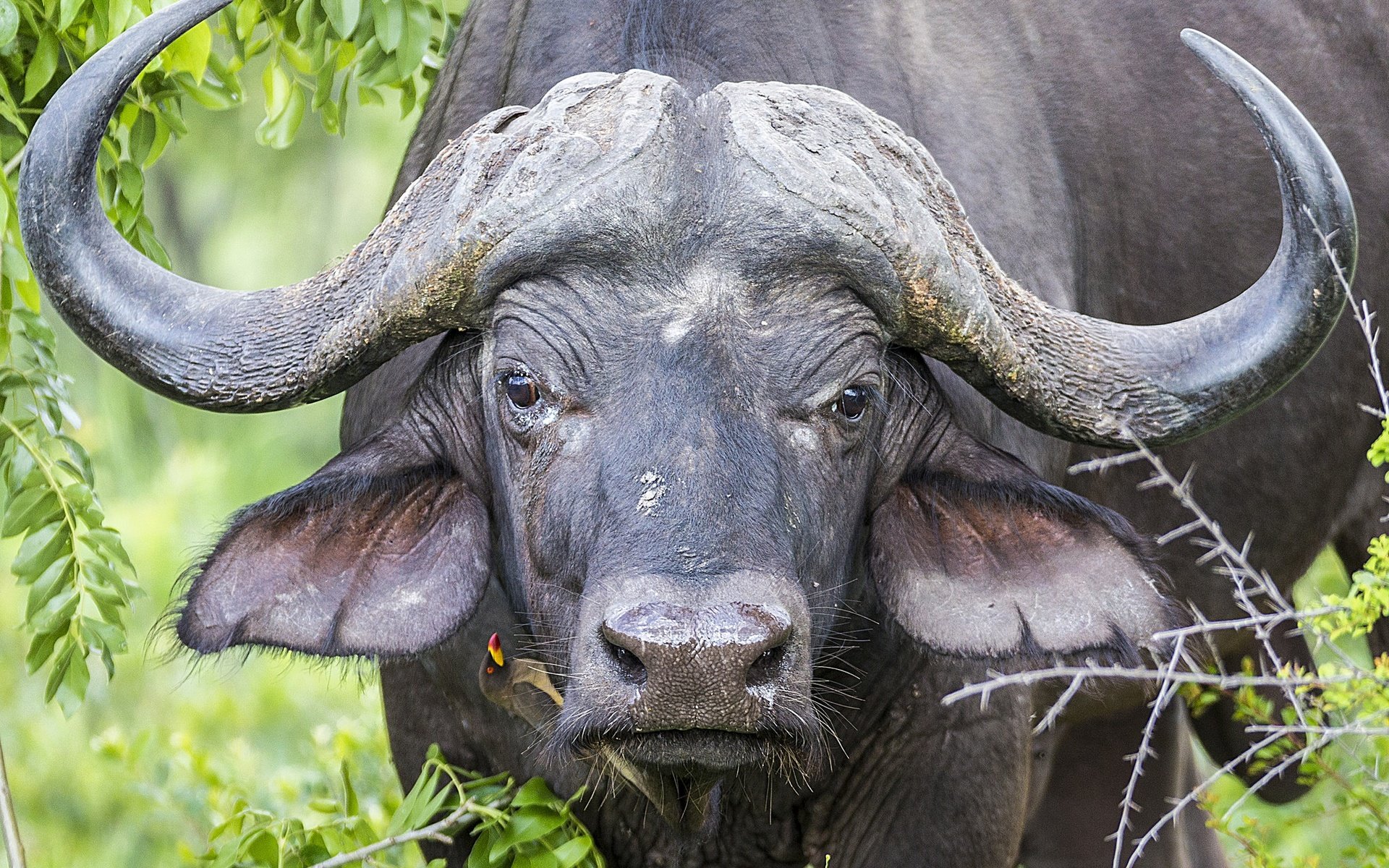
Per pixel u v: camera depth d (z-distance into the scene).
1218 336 9.15
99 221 8.95
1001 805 10.74
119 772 16.70
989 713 10.59
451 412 9.66
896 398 9.57
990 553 9.66
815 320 8.76
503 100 10.44
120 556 11.02
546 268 8.70
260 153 33.22
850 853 10.77
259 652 9.45
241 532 9.19
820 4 10.77
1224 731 14.92
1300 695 10.46
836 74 10.58
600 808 10.56
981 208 10.91
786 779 9.75
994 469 9.55
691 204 8.59
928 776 10.61
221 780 13.88
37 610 10.73
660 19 10.01
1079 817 14.52
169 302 9.02
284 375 9.05
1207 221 12.65
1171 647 10.20
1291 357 8.95
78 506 10.85
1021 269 11.02
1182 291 12.60
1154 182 12.51
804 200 8.62
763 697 8.02
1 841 14.07
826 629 9.27
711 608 7.93
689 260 8.60
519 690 9.62
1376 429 13.99
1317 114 13.30
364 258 9.22
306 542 9.38
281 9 12.30
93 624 10.83
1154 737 14.45
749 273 8.62
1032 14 12.39
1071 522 9.45
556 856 9.95
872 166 8.88
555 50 10.16
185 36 10.81
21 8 10.82
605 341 8.62
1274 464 13.22
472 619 10.08
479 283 8.83
